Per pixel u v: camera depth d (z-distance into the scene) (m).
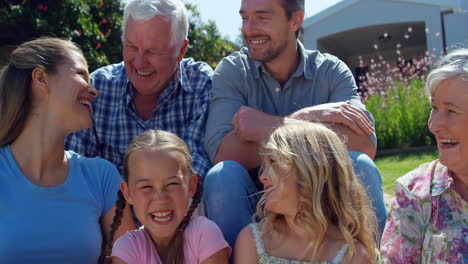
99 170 2.25
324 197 1.98
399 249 1.84
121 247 1.98
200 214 2.36
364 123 2.56
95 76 3.03
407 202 1.87
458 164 1.71
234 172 2.29
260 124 2.50
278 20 2.75
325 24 13.70
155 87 2.90
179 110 3.00
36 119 2.04
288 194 1.95
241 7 2.83
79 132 2.85
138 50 2.80
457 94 1.66
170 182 1.92
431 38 12.24
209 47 10.70
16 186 1.98
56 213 2.01
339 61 3.01
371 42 15.16
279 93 2.91
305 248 1.93
